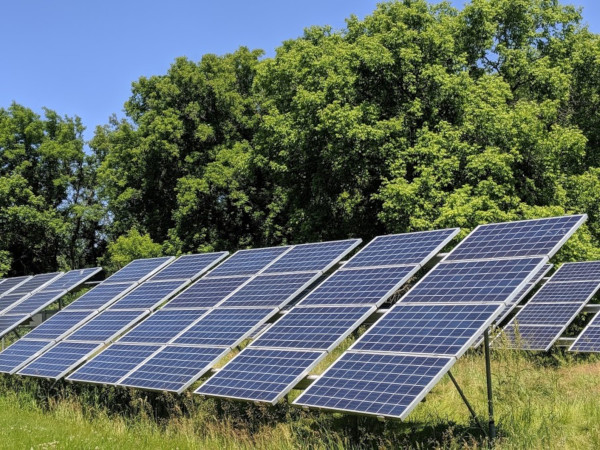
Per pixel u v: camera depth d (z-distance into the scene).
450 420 11.30
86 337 16.27
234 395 10.54
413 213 30.75
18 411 14.78
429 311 10.59
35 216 53.88
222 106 50.19
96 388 14.50
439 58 34.62
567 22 39.44
